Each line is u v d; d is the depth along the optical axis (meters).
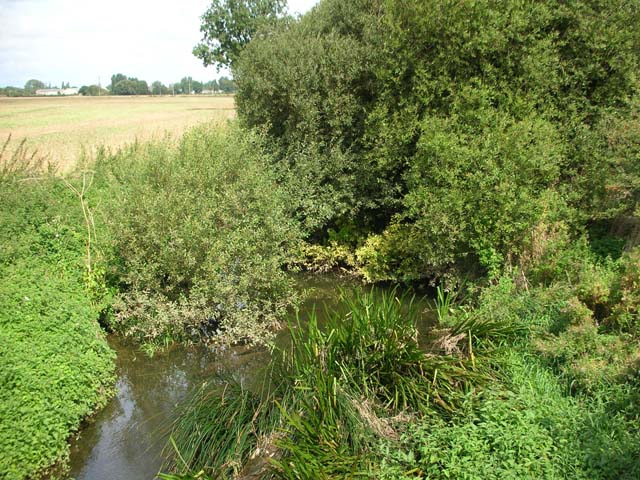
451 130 9.37
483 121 9.08
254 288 9.36
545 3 9.66
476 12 9.38
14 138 28.66
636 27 9.29
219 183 10.12
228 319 8.97
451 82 9.83
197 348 8.84
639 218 8.40
